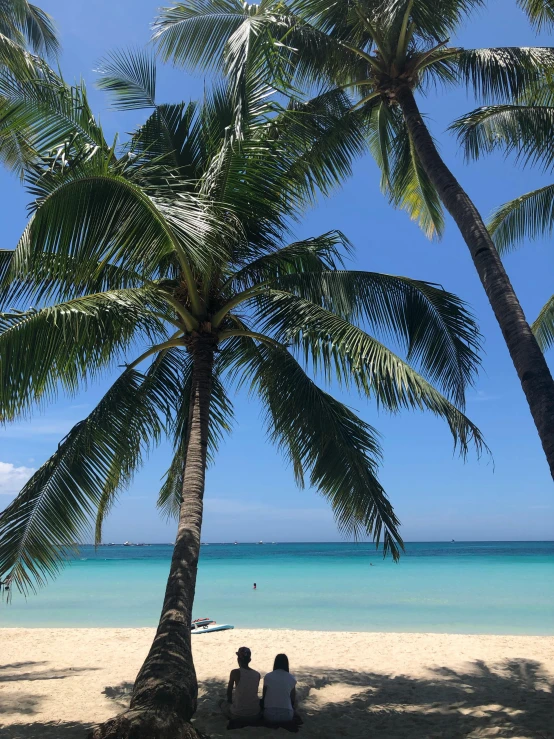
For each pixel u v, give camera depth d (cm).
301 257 826
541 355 571
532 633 1483
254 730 617
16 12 1206
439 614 1825
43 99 678
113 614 1975
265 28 660
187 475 666
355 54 882
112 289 732
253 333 777
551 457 508
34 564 648
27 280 681
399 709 729
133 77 891
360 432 811
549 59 812
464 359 791
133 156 678
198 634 1362
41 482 695
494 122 907
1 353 580
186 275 716
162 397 853
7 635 1387
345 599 2255
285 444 859
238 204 738
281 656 677
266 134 725
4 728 627
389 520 759
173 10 866
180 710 452
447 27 858
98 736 420
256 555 7581
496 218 1048
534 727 629
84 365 682
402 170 1075
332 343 727
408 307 811
